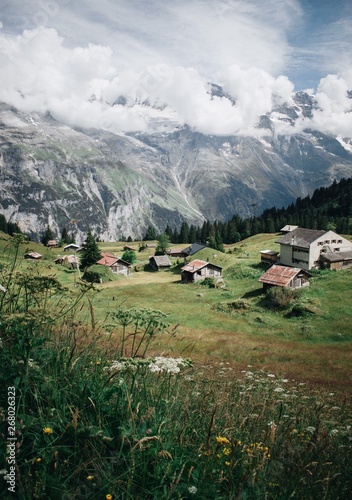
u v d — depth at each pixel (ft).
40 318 19.92
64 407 14.85
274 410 26.27
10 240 27.48
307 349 123.75
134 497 12.51
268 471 14.42
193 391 24.79
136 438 14.15
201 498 12.75
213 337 133.39
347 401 48.01
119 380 18.45
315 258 290.76
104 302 189.06
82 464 12.62
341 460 16.96
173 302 218.38
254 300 206.49
